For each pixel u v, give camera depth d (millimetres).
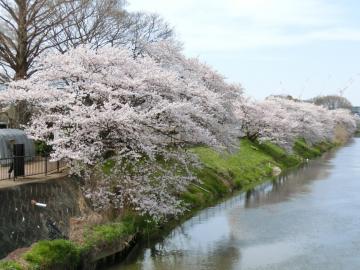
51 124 21906
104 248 17250
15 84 21359
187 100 25516
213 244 20266
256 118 54688
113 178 20781
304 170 50594
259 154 51594
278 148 61250
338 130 114875
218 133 28969
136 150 20219
